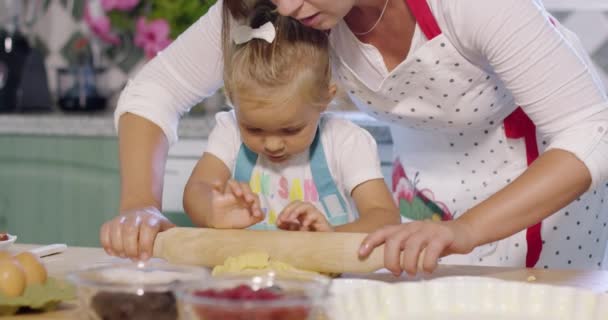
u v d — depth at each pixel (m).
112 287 0.85
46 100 2.95
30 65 2.91
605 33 2.55
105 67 2.93
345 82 1.47
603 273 1.16
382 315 0.94
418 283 0.97
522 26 1.18
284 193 1.54
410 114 1.48
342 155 1.50
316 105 1.42
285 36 1.39
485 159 1.55
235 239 1.16
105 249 1.23
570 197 1.17
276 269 1.07
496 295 0.96
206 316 0.75
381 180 1.49
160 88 1.50
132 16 2.82
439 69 1.36
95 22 2.89
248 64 1.37
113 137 2.49
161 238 1.20
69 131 2.53
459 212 1.59
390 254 1.08
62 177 2.54
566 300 0.94
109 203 2.50
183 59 1.50
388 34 1.37
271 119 1.38
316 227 1.25
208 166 1.55
